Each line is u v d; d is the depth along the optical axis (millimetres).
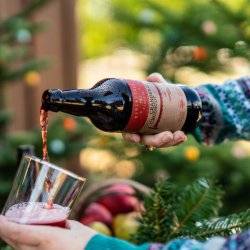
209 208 1363
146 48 3121
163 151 2994
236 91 1539
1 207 2402
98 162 3576
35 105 3631
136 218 1411
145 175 3090
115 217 1725
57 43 3729
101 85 1303
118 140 3090
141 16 2873
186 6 2855
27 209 1085
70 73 3812
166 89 1315
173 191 1387
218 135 1546
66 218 1094
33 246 1054
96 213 1712
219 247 962
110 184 1757
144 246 1032
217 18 2668
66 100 1261
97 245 1029
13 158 2457
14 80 2727
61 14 3744
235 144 2953
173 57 3004
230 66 2861
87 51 5953
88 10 5918
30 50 3488
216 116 1524
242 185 2891
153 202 1344
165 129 1316
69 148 2646
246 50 2582
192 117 1347
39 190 1097
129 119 1275
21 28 2574
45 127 1263
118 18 2943
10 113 2719
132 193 1748
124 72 5199
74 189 1109
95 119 1300
